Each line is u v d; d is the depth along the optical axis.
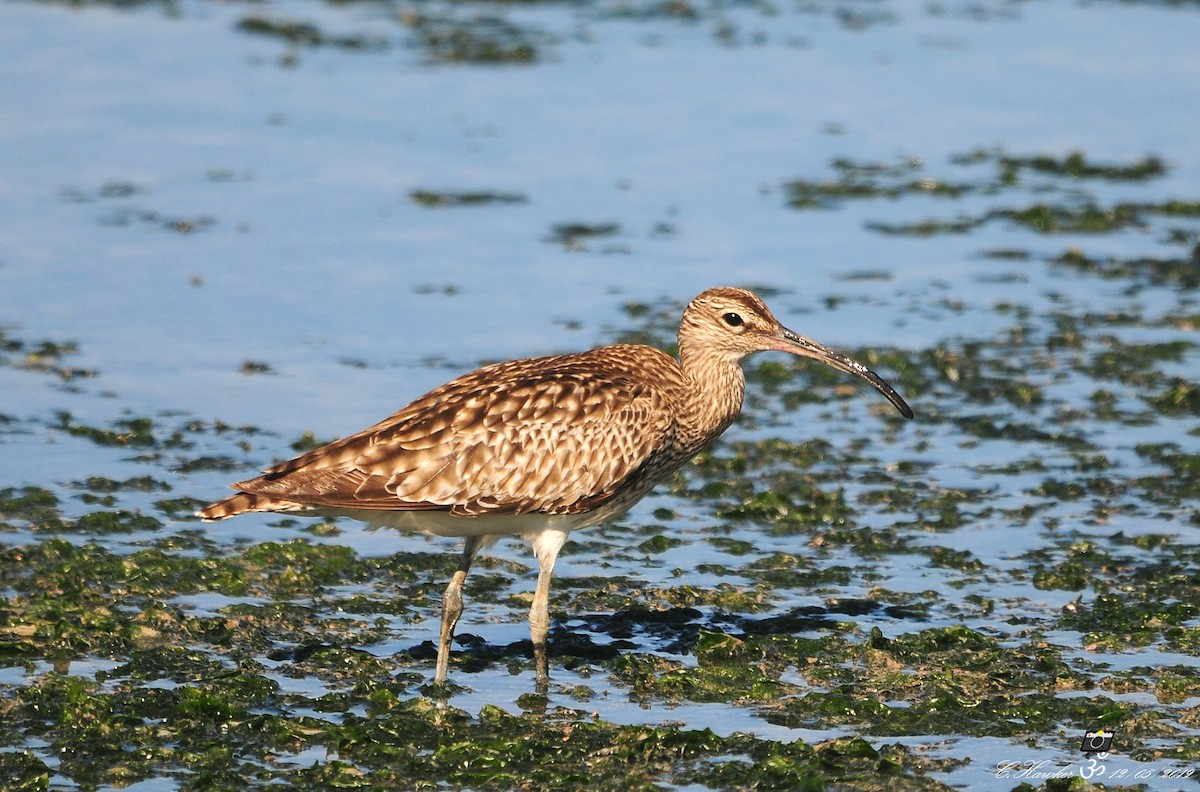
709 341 12.70
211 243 21.11
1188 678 11.25
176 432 15.96
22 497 14.36
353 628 12.37
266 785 9.91
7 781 9.88
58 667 11.45
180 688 11.03
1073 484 15.07
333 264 20.58
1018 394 17.16
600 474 11.83
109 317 18.80
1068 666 11.58
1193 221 22.58
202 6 31.62
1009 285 20.38
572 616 12.70
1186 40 30.08
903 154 24.86
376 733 10.52
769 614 12.70
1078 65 28.83
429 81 27.67
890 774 10.01
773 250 21.39
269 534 14.09
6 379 17.08
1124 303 19.78
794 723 10.80
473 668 11.77
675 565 13.66
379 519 11.63
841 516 14.53
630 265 20.81
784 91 27.55
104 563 13.00
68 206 22.14
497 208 22.67
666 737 10.34
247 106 26.23
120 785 9.91
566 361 12.23
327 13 31.39
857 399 17.31
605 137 25.39
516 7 32.25
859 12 32.31
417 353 18.02
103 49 28.72
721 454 15.91
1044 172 24.27
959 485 15.16
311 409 16.55
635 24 31.25
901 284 20.36
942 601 12.90
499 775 9.96
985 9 32.47
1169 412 16.72
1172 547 13.77
